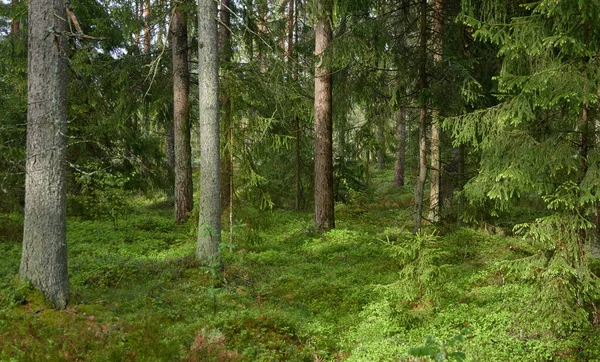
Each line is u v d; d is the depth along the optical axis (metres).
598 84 5.39
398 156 25.25
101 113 16.62
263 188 11.79
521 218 14.02
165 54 15.91
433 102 10.57
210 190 9.82
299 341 6.63
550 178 6.21
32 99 6.85
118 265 9.91
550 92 5.43
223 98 11.16
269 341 6.39
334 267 10.39
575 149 5.81
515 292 7.43
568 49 5.57
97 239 13.04
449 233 11.85
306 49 14.94
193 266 9.84
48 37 6.82
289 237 13.95
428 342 4.19
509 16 8.15
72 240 12.77
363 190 21.36
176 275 9.38
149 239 13.38
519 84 5.64
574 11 5.33
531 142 6.27
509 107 6.20
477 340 6.02
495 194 6.55
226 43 14.80
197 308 7.54
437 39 11.57
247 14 12.70
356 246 12.24
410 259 7.96
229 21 14.87
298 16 18.06
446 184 13.98
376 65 12.34
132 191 17.72
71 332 5.92
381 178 28.62
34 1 6.77
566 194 5.70
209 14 9.65
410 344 6.12
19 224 13.43
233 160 11.76
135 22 13.63
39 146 6.82
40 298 6.73
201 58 9.70
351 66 13.42
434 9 11.30
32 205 6.84
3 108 13.76
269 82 11.94
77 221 15.53
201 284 8.95
